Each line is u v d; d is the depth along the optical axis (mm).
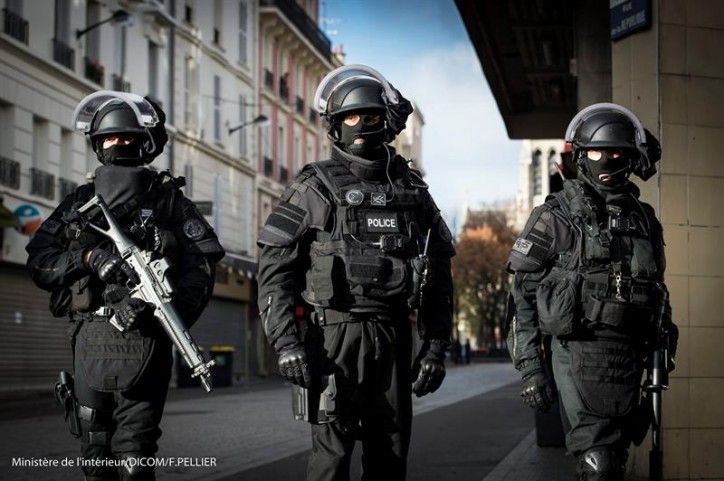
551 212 5883
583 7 14000
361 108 5336
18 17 27812
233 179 44312
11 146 27578
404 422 5348
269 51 49625
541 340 5934
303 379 5172
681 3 9133
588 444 5684
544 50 19016
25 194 28156
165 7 37625
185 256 5910
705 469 8781
